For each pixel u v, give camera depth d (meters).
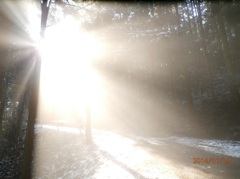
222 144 13.34
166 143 14.03
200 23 26.48
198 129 18.27
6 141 21.28
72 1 10.25
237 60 23.59
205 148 12.20
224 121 17.95
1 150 19.89
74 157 14.74
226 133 16.33
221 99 21.56
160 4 19.94
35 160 17.19
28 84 20.31
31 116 7.70
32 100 7.83
